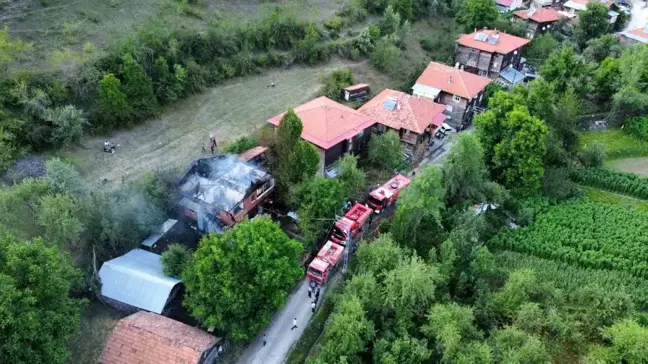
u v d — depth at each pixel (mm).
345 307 37438
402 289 38281
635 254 49812
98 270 39344
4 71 48750
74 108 49312
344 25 81562
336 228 46062
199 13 70188
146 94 54844
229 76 65250
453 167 50875
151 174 44250
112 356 34031
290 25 72938
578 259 49656
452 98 69812
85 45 54688
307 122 55625
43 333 29125
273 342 39375
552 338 40156
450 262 42812
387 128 60844
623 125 74750
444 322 37031
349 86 68125
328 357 35625
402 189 52312
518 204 55500
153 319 36375
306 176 46469
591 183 62688
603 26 96938
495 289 45062
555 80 72938
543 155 58375
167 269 39094
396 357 35875
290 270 37781
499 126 56719
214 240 36594
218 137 54750
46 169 41938
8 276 28203
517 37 86500
